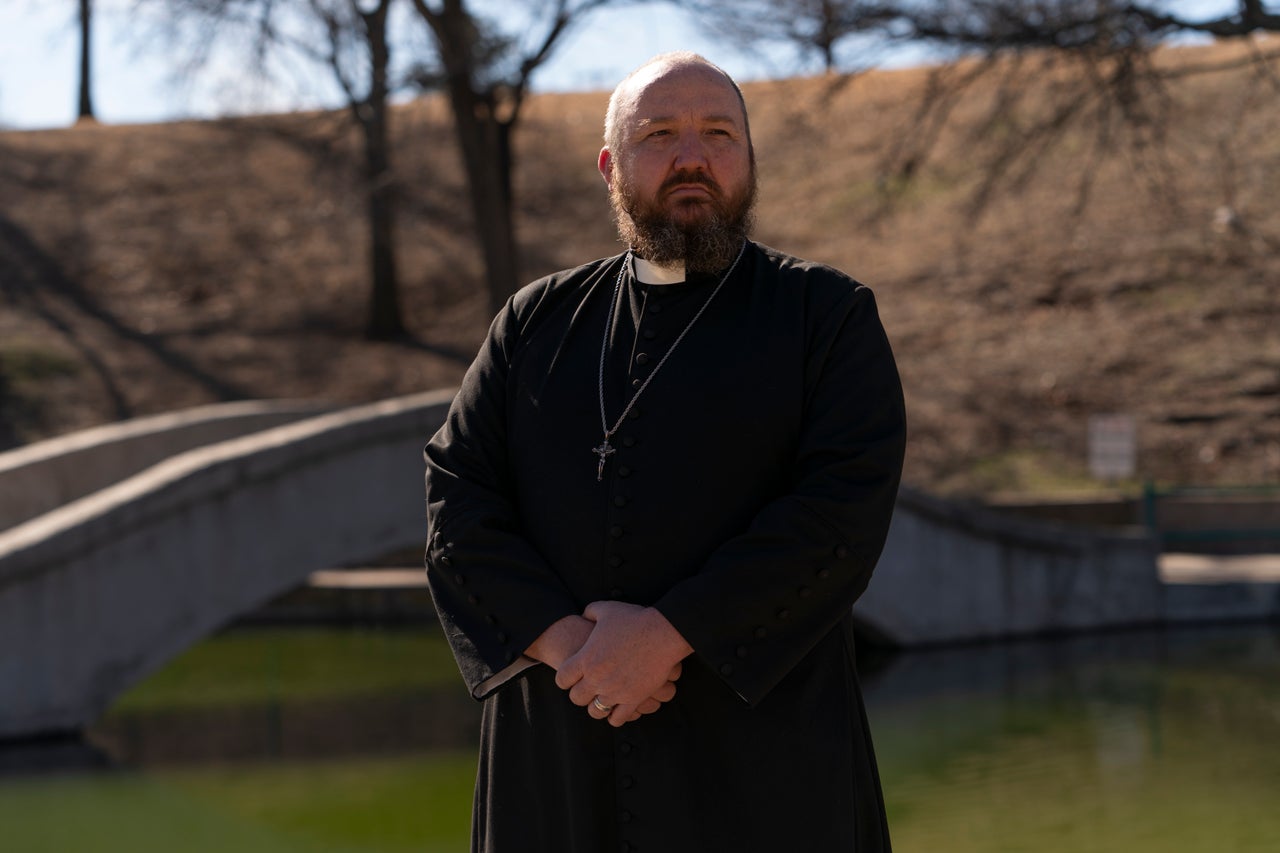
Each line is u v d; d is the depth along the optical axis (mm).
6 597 8719
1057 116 13789
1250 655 10914
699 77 2254
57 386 20109
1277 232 20625
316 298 24344
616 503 2164
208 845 6496
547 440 2262
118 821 6930
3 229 27000
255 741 8883
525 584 2135
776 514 2051
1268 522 14359
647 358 2232
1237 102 22422
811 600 2047
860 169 24672
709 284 2271
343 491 10219
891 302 21062
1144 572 12781
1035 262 21453
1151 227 21672
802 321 2205
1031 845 5891
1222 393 17188
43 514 13055
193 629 9453
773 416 2158
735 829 2094
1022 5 12633
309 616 14250
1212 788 6801
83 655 8992
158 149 31016
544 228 26391
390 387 20359
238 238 26719
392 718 9539
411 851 6371
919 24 12773
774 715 2119
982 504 14227
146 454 13945
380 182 21281
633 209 2252
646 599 2146
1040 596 12484
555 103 33594
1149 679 9953
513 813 2230
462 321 23188
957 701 9359
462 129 18781
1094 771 7234
